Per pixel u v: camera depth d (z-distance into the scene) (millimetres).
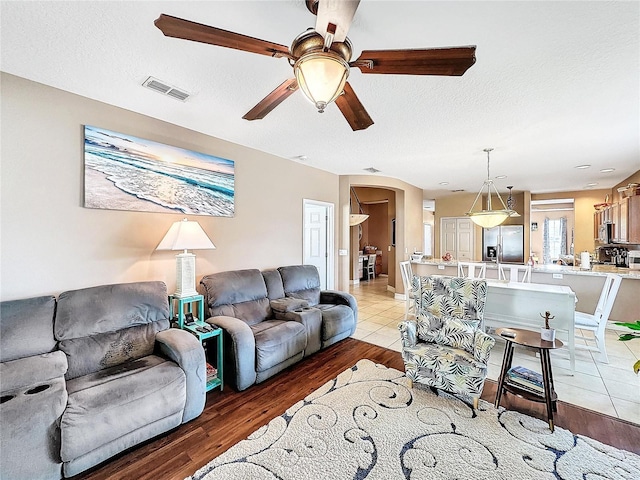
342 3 1064
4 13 1496
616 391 2631
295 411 2316
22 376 1698
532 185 6609
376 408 2354
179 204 3074
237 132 3258
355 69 2006
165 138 2963
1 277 2113
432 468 1742
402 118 2826
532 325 3318
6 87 2113
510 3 1416
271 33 1711
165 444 1959
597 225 6855
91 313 2215
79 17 1537
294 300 3596
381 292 7578
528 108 2594
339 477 1683
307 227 5430
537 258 11031
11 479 1465
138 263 2793
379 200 8781
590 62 1906
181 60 1939
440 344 2748
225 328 2676
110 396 1771
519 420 2205
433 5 1429
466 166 4801
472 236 8078
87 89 2332
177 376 2068
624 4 1415
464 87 2238
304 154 4133
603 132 3176
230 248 3596
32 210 2229
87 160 2467
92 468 1752
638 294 4211
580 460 1803
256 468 1749
